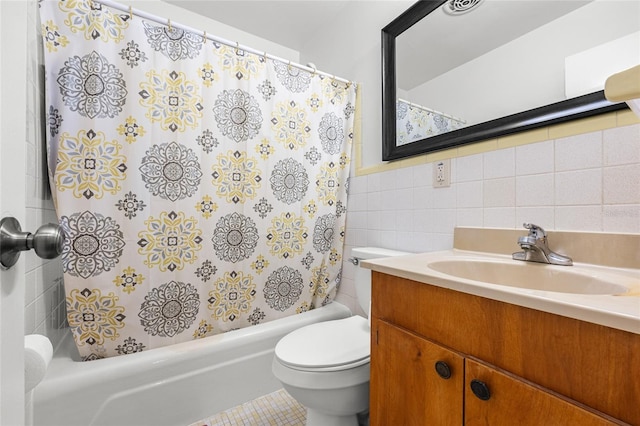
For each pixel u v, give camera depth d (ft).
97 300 3.51
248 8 6.11
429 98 4.23
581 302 1.53
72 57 3.34
